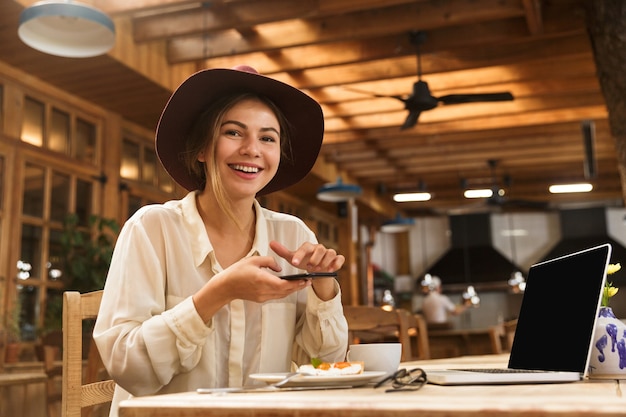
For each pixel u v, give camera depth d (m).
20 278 5.35
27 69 5.46
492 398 0.74
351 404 0.70
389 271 14.64
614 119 4.62
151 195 7.03
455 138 8.95
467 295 11.61
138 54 5.62
